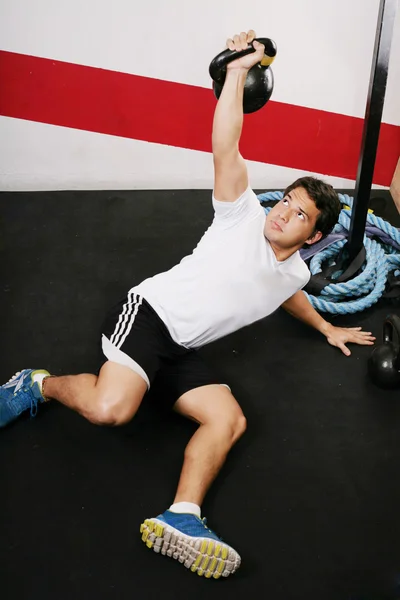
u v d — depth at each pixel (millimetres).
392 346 2498
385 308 2912
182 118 3404
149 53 3215
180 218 3416
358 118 3443
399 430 2359
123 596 1813
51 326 2703
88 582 1840
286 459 2230
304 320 2586
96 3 3066
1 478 2096
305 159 3576
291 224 1987
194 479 1954
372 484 2170
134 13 3105
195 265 2078
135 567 1887
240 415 2125
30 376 2248
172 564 1903
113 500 2059
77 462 2162
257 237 2031
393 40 3236
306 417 2387
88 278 2977
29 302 2816
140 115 3383
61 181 3561
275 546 1969
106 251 3154
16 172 3506
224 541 1967
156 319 2080
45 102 3309
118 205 3484
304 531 2016
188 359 2199
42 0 3045
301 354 2650
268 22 3182
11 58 3172
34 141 3416
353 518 2062
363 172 2730
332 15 3162
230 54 1882
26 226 3277
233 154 1928
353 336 2668
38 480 2100
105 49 3188
